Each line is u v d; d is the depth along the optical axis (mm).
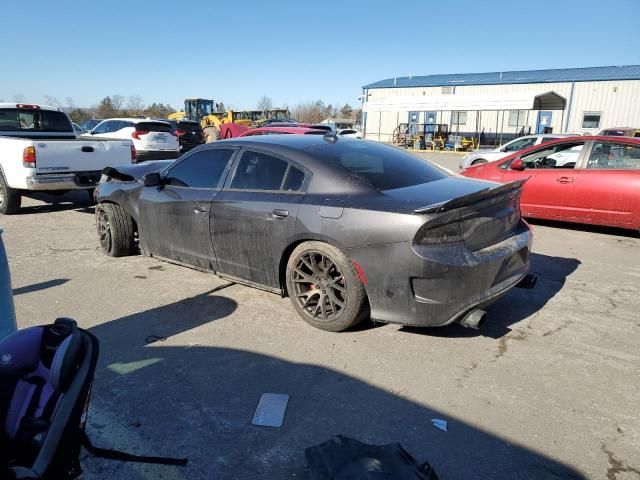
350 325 3795
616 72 37188
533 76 39625
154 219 5180
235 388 3117
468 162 16609
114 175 5883
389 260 3400
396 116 43031
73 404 1801
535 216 7777
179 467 2438
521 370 3338
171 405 2943
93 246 6559
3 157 8422
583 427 2738
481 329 3963
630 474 2389
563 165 7578
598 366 3400
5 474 1660
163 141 15508
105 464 2461
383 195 3648
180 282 5074
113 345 3689
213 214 4473
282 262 4098
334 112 94125
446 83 42125
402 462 2268
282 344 3693
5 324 2926
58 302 4527
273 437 2658
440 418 2812
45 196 11062
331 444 2387
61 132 10477
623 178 6906
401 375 3264
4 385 1831
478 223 3531
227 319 4152
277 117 37188
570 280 5207
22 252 6242
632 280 5219
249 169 4383
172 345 3686
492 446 2582
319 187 3881
